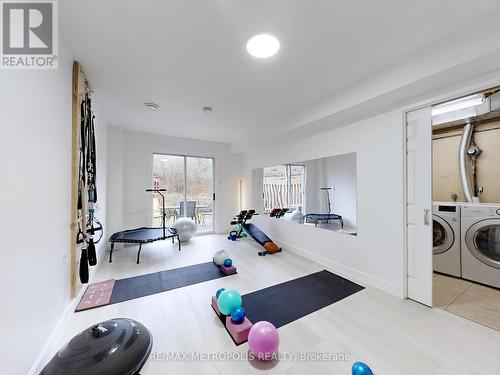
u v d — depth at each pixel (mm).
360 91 2176
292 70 2010
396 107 2221
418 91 1934
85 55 1785
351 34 1538
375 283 2428
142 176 4398
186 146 4891
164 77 2135
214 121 3551
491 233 2512
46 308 1386
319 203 3295
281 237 4137
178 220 4531
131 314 1897
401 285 2182
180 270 2936
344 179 2902
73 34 1531
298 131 3223
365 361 1380
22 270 1114
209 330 1690
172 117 3350
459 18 1391
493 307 2018
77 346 962
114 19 1383
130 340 1018
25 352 1135
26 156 1163
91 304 2023
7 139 1009
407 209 2195
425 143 2049
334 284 2498
